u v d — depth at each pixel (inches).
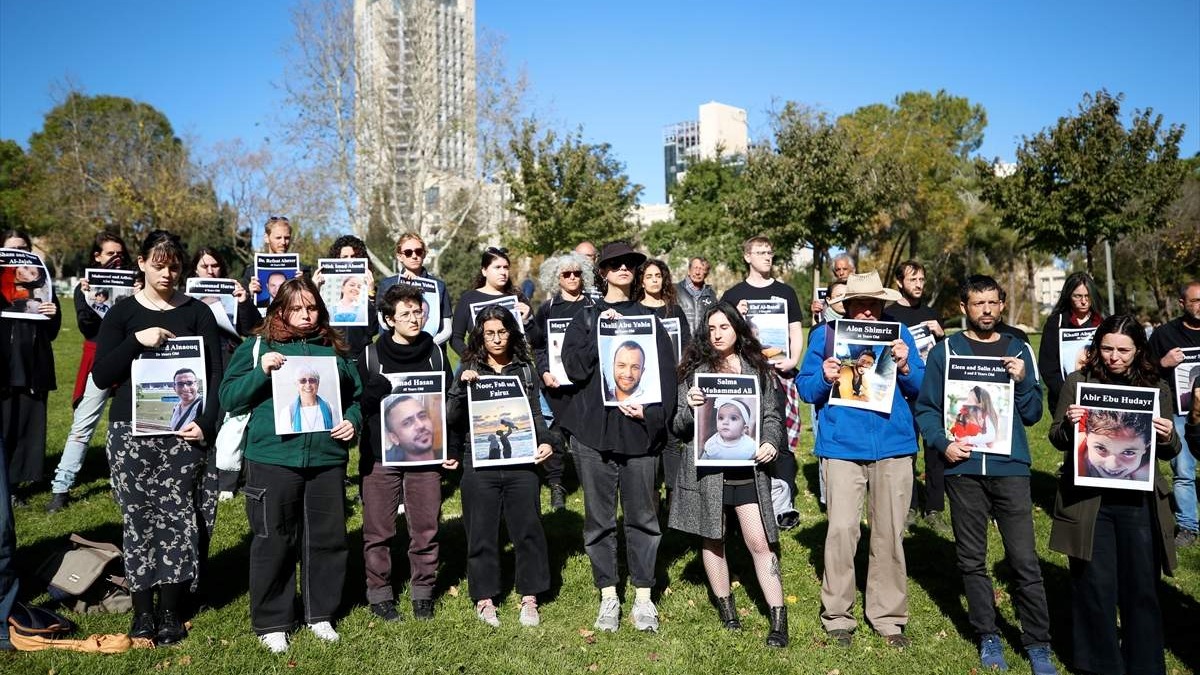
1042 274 2650.1
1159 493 167.8
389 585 204.7
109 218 1872.5
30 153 2669.8
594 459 201.8
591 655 184.5
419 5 1193.4
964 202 1943.9
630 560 202.5
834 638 192.9
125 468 178.5
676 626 200.7
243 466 279.7
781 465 261.4
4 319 261.7
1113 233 765.3
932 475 276.8
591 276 282.8
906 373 193.3
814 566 242.7
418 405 198.5
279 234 308.5
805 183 1024.2
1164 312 1494.8
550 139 1074.1
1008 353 186.9
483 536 200.4
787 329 270.7
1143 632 166.4
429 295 289.1
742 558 249.8
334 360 187.5
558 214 1080.8
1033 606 176.9
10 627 174.9
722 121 5383.9
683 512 194.2
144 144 1888.5
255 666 171.8
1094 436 167.2
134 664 169.8
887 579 193.5
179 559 181.6
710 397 188.4
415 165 1225.4
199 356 182.7
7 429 267.0
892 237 2081.7
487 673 174.9
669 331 233.0
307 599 187.3
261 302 295.7
